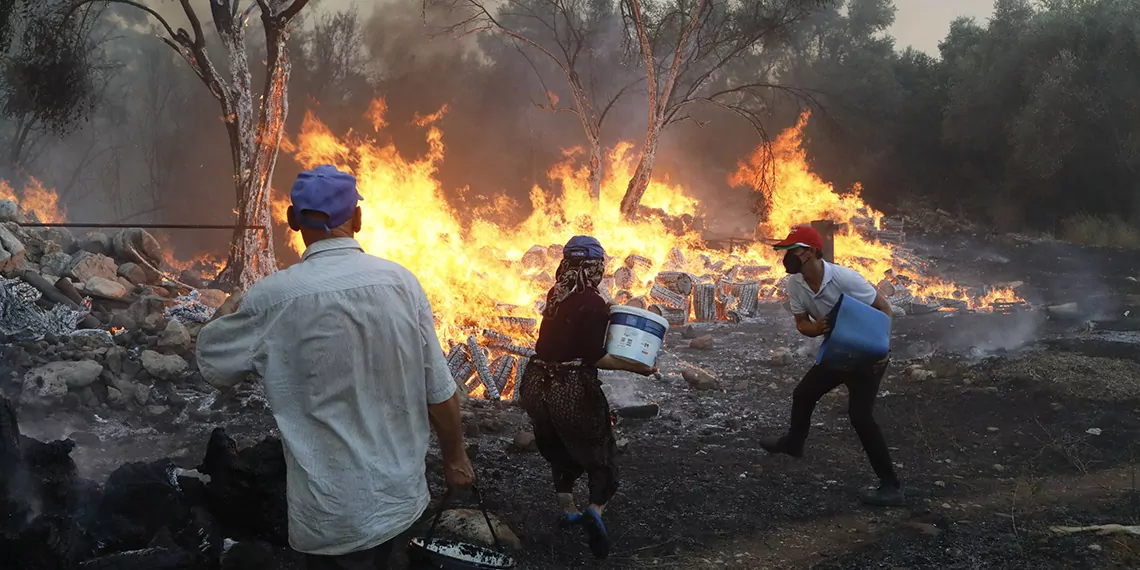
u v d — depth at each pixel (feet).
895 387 26.27
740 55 75.72
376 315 7.96
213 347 7.97
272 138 43.09
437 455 18.81
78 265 30.25
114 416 21.16
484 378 25.27
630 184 65.57
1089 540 14.38
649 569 13.65
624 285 48.08
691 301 44.24
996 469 18.62
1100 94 97.66
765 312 46.75
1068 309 40.50
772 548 14.51
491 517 14.78
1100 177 100.48
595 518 12.99
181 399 22.56
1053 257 76.23
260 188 42.73
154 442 19.61
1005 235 95.71
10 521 10.24
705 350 34.76
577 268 13.25
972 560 13.85
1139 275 61.57
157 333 27.02
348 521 7.86
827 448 20.36
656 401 25.27
